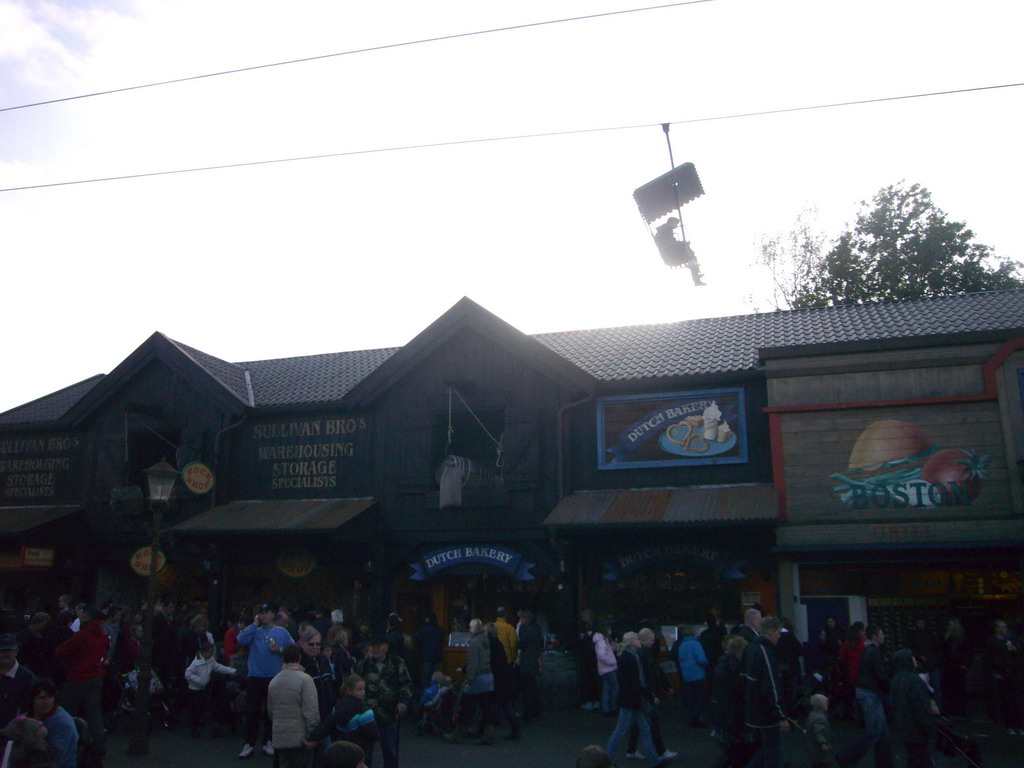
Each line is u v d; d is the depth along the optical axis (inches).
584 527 633.6
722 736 370.3
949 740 404.2
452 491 720.3
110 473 881.5
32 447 926.4
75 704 426.6
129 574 885.2
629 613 687.7
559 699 629.9
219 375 892.6
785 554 636.7
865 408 638.5
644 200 452.8
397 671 388.8
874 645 397.1
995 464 604.7
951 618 600.7
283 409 831.7
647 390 712.4
